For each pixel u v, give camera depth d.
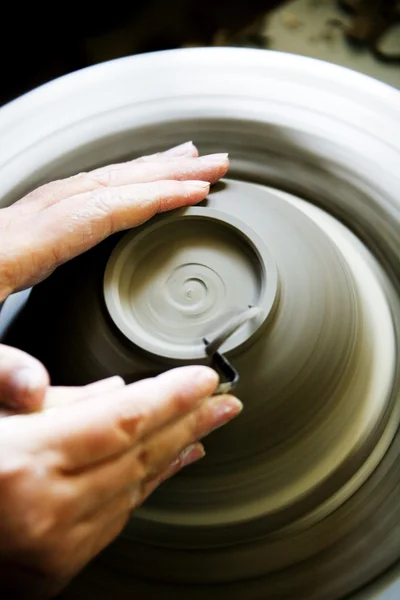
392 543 0.73
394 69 1.46
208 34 1.51
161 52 1.01
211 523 0.71
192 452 0.67
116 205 0.74
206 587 0.72
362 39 1.49
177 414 0.62
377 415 0.74
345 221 0.88
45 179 0.93
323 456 0.71
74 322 0.73
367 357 0.75
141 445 0.62
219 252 0.74
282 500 0.71
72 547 0.60
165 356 0.67
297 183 0.91
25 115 0.97
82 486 0.60
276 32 1.55
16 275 0.73
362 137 0.91
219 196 0.79
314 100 0.95
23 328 0.80
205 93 0.96
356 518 0.73
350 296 0.75
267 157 0.92
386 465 0.75
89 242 0.74
